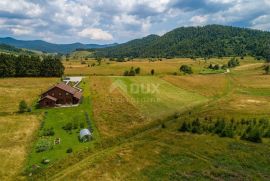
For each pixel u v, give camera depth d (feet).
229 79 578.25
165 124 277.64
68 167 189.26
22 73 531.09
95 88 431.02
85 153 207.72
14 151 203.82
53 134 238.48
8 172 176.45
